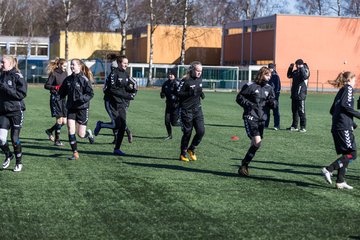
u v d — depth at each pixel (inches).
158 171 417.7
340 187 370.3
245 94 402.9
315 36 2256.4
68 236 256.7
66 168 422.0
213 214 298.4
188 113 458.0
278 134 694.5
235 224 281.0
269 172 424.8
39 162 444.8
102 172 408.8
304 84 730.8
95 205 312.3
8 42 3019.2
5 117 398.3
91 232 262.8
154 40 2664.9
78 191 345.7
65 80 458.9
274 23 2244.1
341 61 2271.2
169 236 258.8
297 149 557.9
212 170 426.6
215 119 884.0
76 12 2508.6
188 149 469.7
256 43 2390.5
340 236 265.1
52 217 287.0
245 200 331.6
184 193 345.7
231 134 675.4
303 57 2255.2
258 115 402.0
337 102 374.9
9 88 386.9
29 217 286.4
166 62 2691.9
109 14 2433.6
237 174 412.5
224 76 2176.4
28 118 811.4
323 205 323.9
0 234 258.5
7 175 390.3
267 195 346.3
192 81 452.4
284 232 269.4
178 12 2460.6
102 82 2313.0
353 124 374.3
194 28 2716.5
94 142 569.0
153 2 2342.5
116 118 490.3
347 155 370.0
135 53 2869.1
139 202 320.8
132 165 441.1
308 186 377.1
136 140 596.1
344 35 2268.7
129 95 492.4
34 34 3624.5
